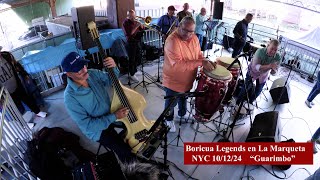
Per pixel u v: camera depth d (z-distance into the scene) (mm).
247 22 5641
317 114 4043
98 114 2119
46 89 4438
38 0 10125
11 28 9508
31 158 2482
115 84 2115
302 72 5613
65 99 1942
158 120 1976
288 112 4086
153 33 5949
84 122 2031
